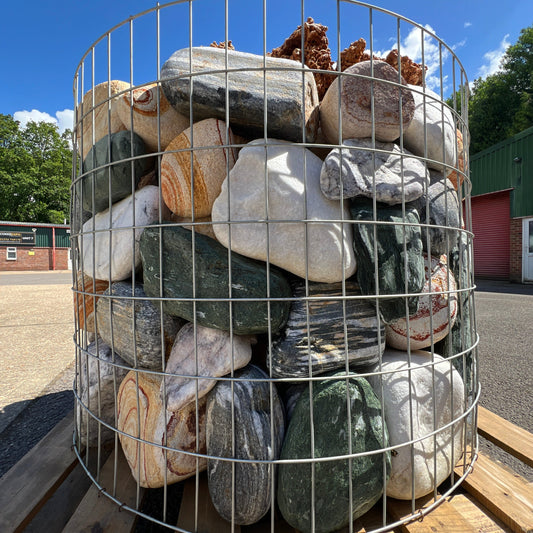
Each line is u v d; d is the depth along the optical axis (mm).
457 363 1200
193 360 957
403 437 942
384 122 1009
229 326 894
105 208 1273
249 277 893
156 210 1092
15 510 969
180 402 913
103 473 1131
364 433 876
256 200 897
